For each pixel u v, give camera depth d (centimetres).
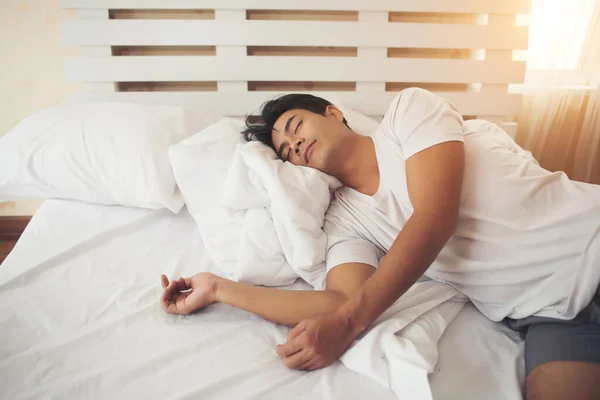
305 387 78
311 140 108
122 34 154
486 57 164
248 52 167
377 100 166
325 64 161
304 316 89
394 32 159
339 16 165
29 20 169
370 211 106
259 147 114
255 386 78
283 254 105
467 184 97
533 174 97
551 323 87
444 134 92
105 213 131
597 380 75
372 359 79
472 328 94
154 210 132
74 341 87
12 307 96
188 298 95
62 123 132
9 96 179
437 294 98
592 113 174
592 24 166
